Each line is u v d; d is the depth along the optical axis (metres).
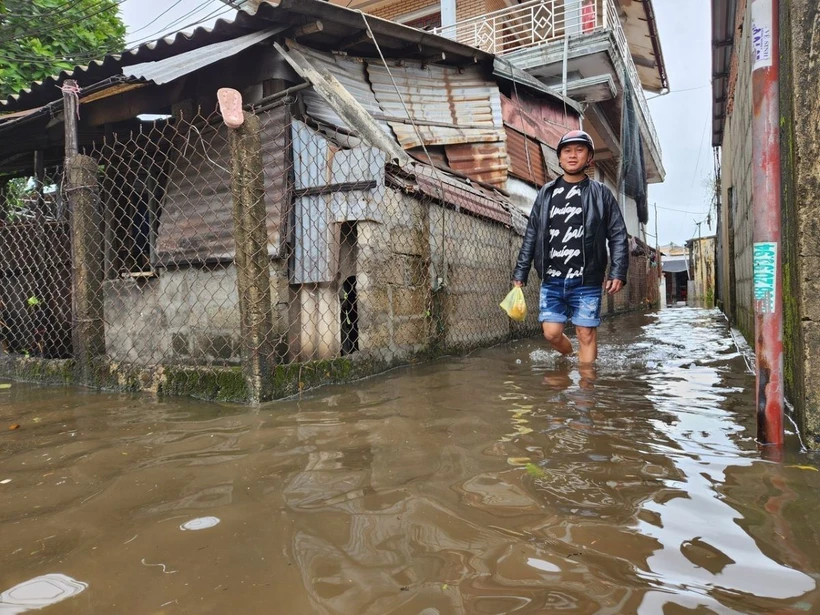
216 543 1.29
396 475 1.71
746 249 5.13
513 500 1.49
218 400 3.10
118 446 2.18
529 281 7.14
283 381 3.12
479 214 5.66
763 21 1.82
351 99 4.18
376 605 1.01
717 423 2.25
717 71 7.96
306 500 1.53
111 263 4.96
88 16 7.29
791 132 1.92
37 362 4.25
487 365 4.21
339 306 3.85
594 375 3.53
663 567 1.13
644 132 13.53
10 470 1.93
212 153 4.32
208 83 4.59
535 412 2.49
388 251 4.07
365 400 2.92
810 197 1.84
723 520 1.34
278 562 1.19
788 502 1.44
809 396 1.86
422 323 4.58
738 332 6.39
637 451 1.88
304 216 3.92
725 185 9.48
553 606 1.00
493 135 6.73
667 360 4.16
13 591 1.10
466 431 2.20
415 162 4.87
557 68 9.92
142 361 4.58
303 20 4.28
